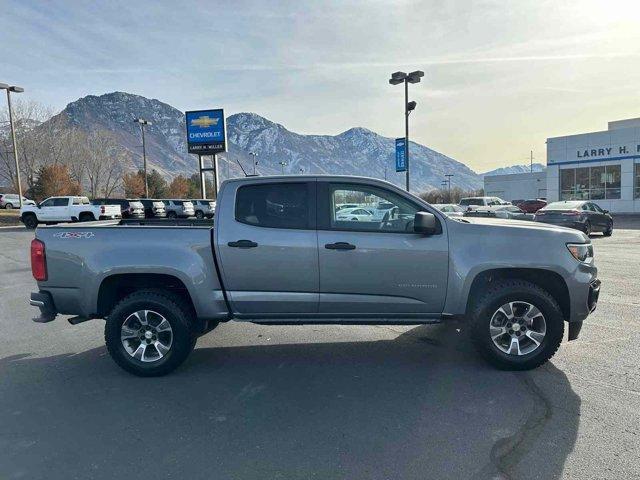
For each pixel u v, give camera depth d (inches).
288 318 188.5
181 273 184.4
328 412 151.9
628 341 215.3
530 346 183.0
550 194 1503.4
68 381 182.4
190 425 145.0
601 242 669.9
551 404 153.5
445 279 181.8
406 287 182.7
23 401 163.9
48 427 144.9
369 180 187.8
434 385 171.8
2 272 473.7
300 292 185.0
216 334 241.9
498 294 180.2
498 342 184.1
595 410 148.6
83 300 189.3
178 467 122.0
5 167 2342.5
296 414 151.0
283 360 202.5
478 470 117.7
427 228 174.4
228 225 186.1
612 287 335.9
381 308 184.9
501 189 2437.3
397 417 147.3
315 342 227.1
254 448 130.6
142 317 187.6
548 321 179.6
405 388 169.9
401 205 186.1
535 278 189.5
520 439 132.1
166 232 188.2
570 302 182.1
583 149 1412.4
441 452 126.3
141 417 150.9
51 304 192.5
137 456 127.6
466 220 203.3
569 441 130.4
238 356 208.5
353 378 180.5
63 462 125.1
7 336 245.6
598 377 174.9
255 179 189.2
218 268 185.9
